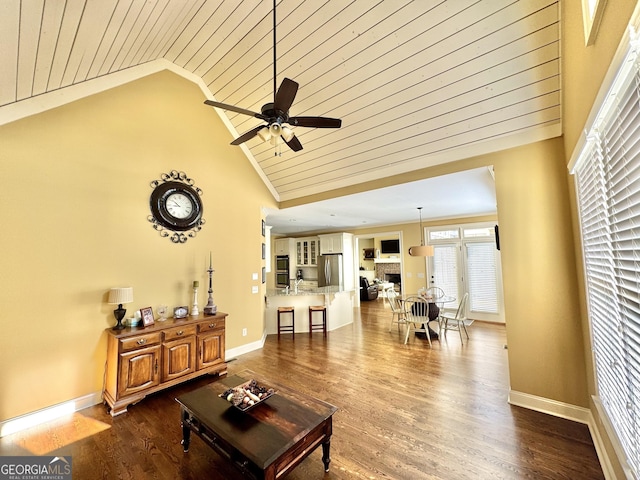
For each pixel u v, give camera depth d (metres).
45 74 2.37
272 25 2.65
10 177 2.46
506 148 2.78
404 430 2.33
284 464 1.58
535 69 2.25
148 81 3.43
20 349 2.47
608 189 1.45
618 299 1.42
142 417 2.60
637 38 0.87
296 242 9.29
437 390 3.04
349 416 2.55
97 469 1.94
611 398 1.66
